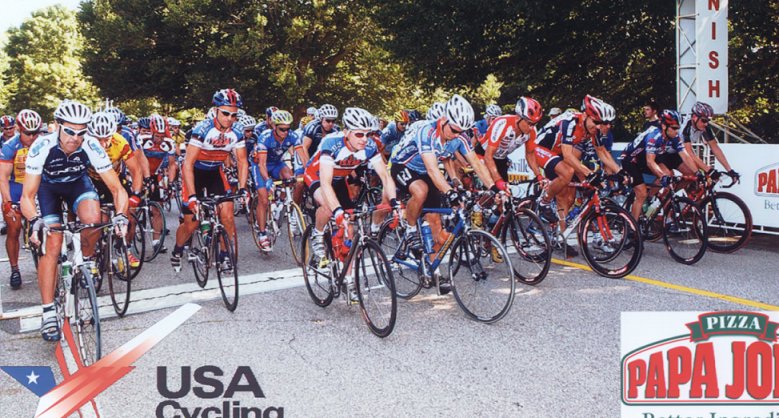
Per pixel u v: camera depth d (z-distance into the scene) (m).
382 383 3.04
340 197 4.61
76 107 3.51
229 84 21.58
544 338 3.58
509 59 13.89
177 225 8.81
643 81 13.52
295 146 6.33
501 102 18.41
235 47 20.64
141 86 24.34
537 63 13.94
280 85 21.05
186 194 4.59
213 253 4.62
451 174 5.07
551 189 5.40
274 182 6.07
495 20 12.38
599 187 5.08
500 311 3.83
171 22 21.39
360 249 3.90
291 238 5.93
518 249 4.84
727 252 5.77
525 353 3.37
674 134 5.50
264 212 6.30
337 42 23.50
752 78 12.38
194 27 22.45
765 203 6.16
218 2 21.81
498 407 2.74
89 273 3.36
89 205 3.95
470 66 14.12
